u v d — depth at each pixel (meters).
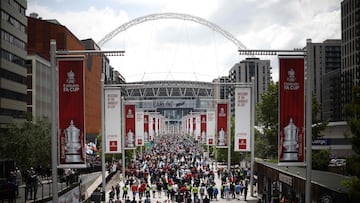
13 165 45.62
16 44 98.62
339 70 182.12
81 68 30.62
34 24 133.62
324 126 61.38
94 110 175.25
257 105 71.44
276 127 65.88
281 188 45.59
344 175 39.50
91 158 90.88
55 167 30.36
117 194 53.44
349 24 143.62
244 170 70.75
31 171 47.34
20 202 30.73
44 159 62.09
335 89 183.38
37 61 114.06
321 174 40.53
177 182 59.09
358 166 25.16
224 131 67.75
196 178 64.00
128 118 69.50
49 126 68.50
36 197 33.78
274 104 65.44
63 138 30.77
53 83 30.50
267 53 31.56
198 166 93.12
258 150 74.12
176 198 49.91
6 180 38.12
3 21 90.62
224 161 97.50
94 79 175.50
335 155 83.81
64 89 30.69
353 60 141.75
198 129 116.19
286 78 30.58
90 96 166.25
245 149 55.22
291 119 30.55
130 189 65.12
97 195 46.44
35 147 61.12
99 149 103.31
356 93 26.59
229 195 57.03
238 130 55.16
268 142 71.31
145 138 99.62
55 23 139.50
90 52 32.22
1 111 89.38
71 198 38.38
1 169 43.75
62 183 39.59
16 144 59.91
